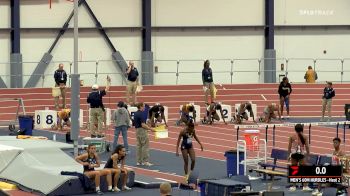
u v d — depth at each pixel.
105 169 31.34
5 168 33.22
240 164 33.69
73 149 35.41
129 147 42.25
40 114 49.56
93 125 41.75
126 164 37.25
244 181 28.19
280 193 23.84
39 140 36.97
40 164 32.84
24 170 32.50
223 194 27.12
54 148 34.09
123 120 39.09
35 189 31.02
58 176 30.91
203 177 33.81
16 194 30.77
